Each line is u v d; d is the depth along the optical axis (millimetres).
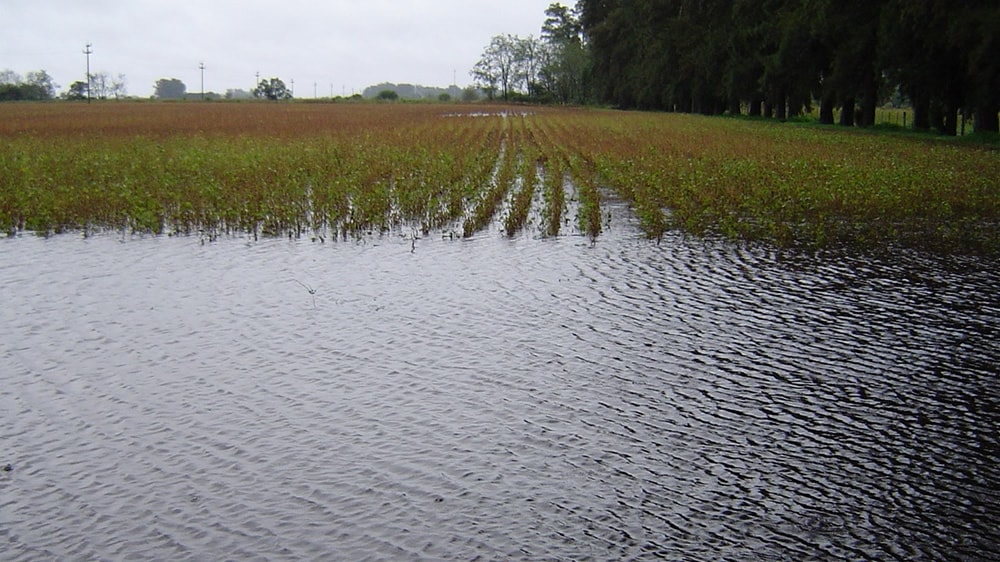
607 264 18719
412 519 8727
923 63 46938
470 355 13250
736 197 26047
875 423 10859
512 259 19172
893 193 26203
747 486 9383
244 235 21516
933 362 12859
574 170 32719
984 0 41625
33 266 18469
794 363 12836
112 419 11117
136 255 19453
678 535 8469
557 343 13758
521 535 8453
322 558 8109
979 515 8828
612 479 9508
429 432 10648
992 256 19281
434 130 54094
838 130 54094
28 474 9727
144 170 30109
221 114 74000
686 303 15852
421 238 21234
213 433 10680
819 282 17234
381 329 14461
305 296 16344
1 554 8219
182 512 8914
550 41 175750
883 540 8406
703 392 11812
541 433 10609
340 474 9633
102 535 8531
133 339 14039
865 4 51469
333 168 30906
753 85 73062
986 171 30922
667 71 88375
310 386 12094
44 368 12836
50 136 46125
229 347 13664
